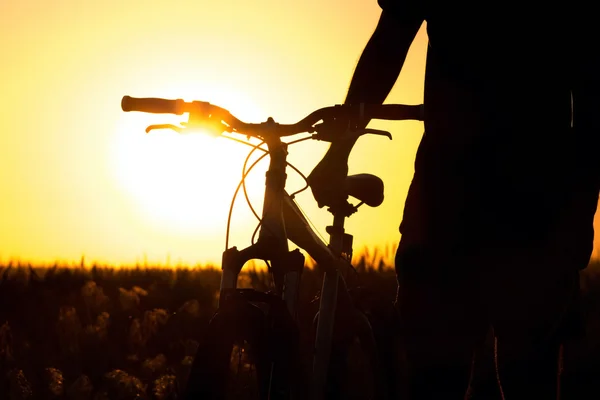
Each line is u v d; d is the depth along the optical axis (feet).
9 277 29.91
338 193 12.74
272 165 11.40
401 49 12.78
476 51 11.78
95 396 19.12
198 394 10.12
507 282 11.61
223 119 11.28
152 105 11.14
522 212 11.53
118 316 27.09
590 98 11.14
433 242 12.16
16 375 19.03
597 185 11.36
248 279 31.30
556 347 11.65
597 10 11.24
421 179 12.26
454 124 11.88
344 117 11.27
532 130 11.55
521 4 11.53
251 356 11.35
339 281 12.80
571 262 11.35
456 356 12.46
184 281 33.19
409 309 12.60
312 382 12.21
